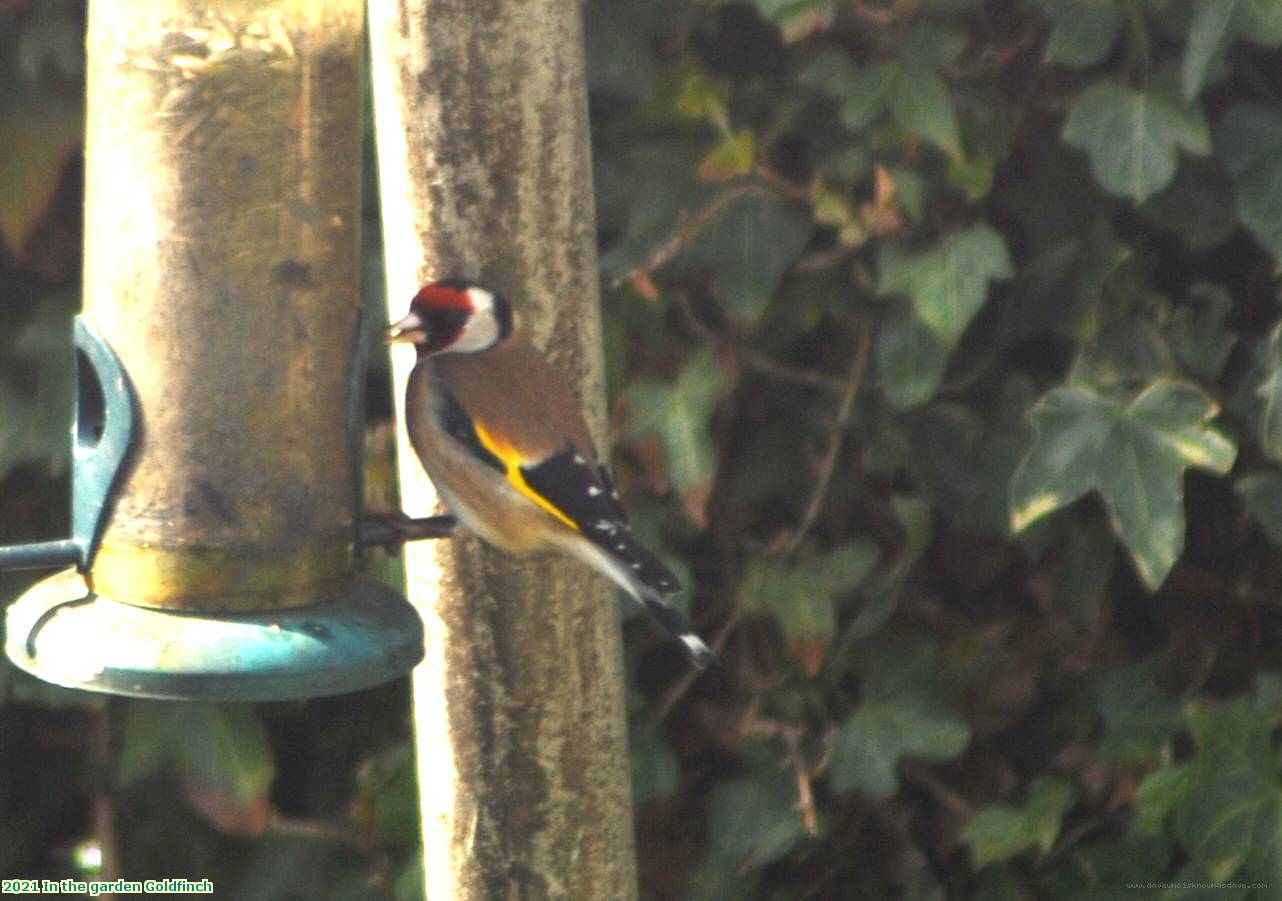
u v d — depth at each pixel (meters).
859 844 9.72
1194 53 8.34
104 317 7.61
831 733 9.40
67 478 9.54
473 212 7.68
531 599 7.80
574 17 7.69
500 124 7.58
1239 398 9.13
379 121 7.78
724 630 9.34
